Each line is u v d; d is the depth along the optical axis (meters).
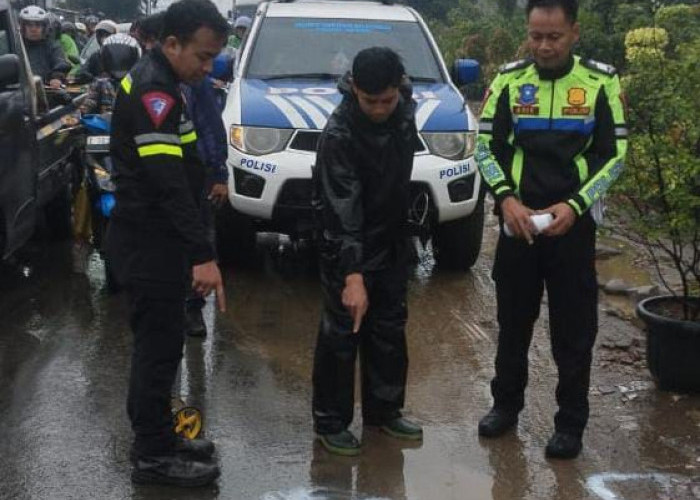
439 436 4.50
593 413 4.76
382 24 7.94
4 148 6.06
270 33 7.76
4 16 6.61
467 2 29.06
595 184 4.03
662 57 5.22
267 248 7.94
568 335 4.23
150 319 3.81
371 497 3.94
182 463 3.96
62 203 8.05
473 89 20.83
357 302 3.95
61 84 8.35
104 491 3.94
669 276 7.05
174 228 3.74
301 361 5.45
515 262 4.28
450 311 6.38
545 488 4.02
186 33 3.61
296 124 6.56
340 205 4.01
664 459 4.29
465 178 6.72
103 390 5.00
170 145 3.62
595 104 4.06
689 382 4.93
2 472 4.10
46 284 6.95
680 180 4.81
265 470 4.14
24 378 5.15
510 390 4.48
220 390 5.02
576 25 4.06
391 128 4.05
